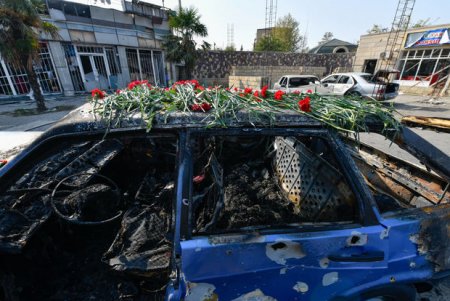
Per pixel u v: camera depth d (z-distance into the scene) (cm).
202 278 109
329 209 157
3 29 724
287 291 120
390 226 121
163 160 262
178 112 125
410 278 131
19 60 797
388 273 128
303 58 1892
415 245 129
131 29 1348
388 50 1533
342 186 142
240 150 256
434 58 1357
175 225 110
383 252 122
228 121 122
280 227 117
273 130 124
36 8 763
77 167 220
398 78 1551
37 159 118
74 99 1134
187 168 116
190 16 1176
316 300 125
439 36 1294
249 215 185
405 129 140
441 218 133
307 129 128
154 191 224
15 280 145
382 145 413
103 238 187
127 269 137
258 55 1778
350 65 1928
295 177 204
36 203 172
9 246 133
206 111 128
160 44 1534
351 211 131
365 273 124
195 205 151
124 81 1386
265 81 1198
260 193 218
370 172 221
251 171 251
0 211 156
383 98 952
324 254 116
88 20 1173
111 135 119
